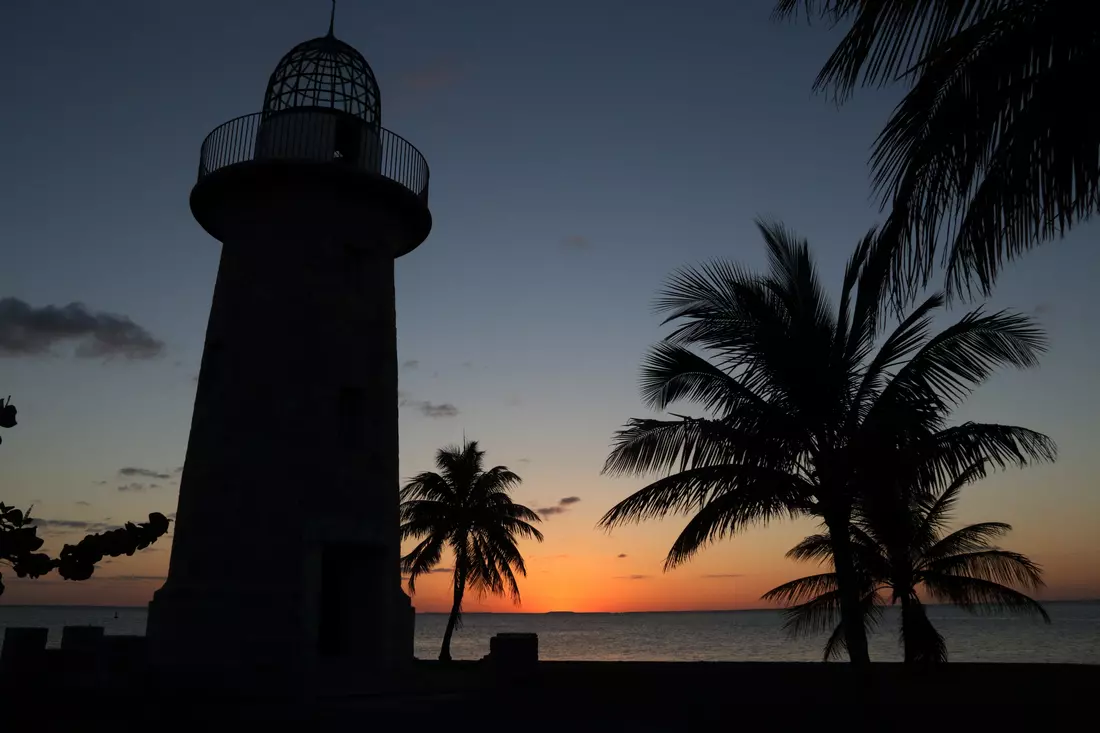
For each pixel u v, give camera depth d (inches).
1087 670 952.3
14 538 318.0
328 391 807.7
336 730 599.2
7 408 342.6
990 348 566.9
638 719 668.7
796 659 2952.8
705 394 636.7
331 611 834.2
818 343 598.2
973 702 731.4
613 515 628.4
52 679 652.7
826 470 601.0
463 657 3149.6
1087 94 249.6
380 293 882.1
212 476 778.8
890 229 295.9
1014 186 250.8
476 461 1509.6
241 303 830.5
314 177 846.5
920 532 1023.0
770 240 671.8
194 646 719.1
